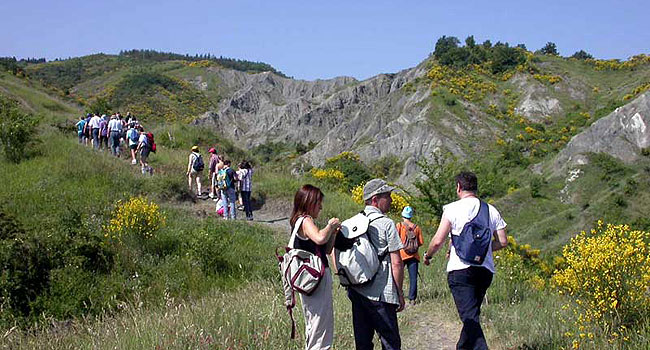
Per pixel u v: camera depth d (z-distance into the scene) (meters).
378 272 4.63
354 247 4.61
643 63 135.50
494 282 9.15
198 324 6.02
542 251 44.88
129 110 157.00
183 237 12.78
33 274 9.57
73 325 7.92
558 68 136.12
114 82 180.00
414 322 7.68
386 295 4.59
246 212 16.64
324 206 18.14
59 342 6.80
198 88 195.00
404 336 7.04
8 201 13.91
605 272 5.68
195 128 32.72
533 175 70.44
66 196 14.84
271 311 6.71
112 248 11.48
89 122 23.81
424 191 18.38
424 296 9.14
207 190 19.61
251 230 14.85
